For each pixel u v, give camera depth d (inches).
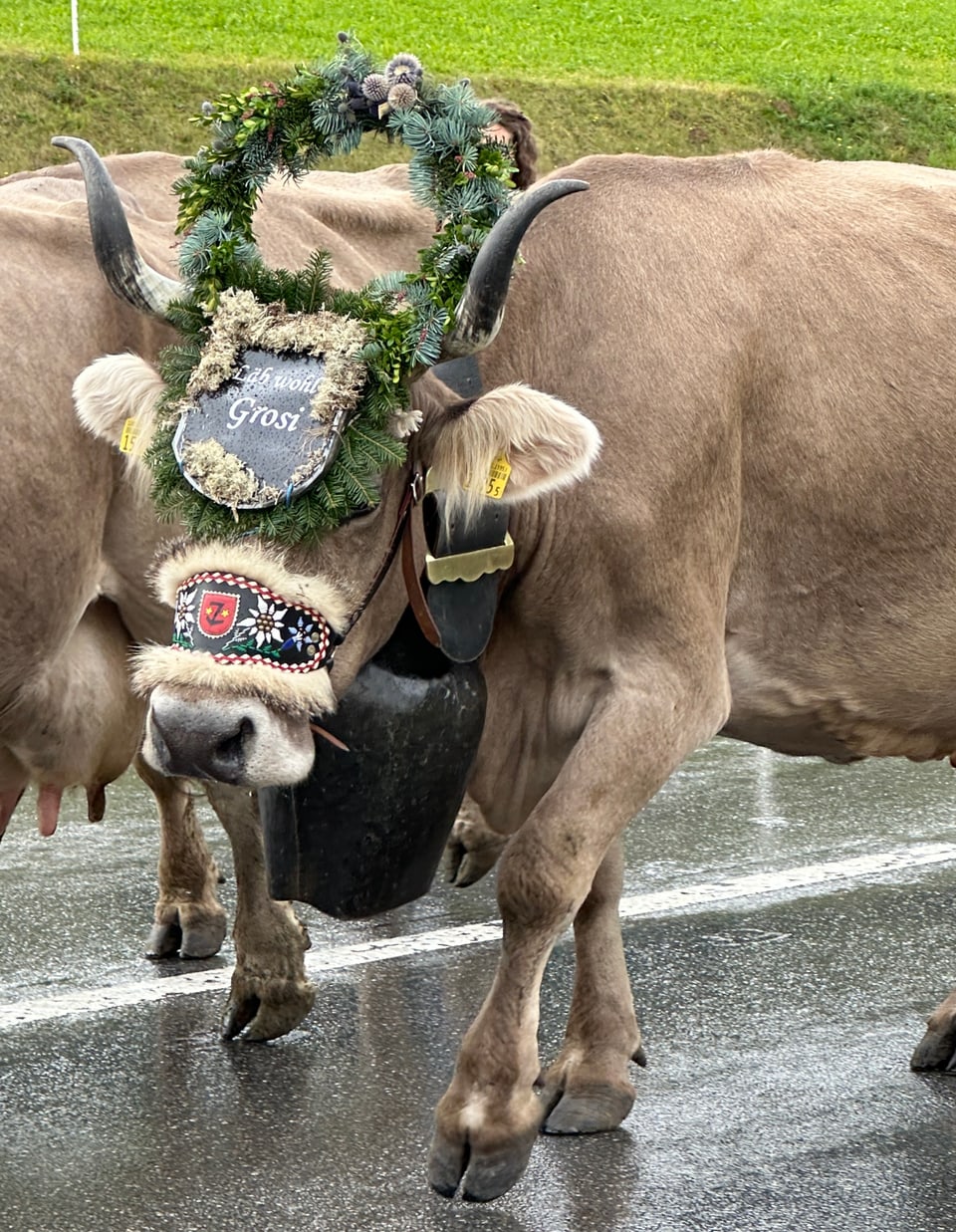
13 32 903.7
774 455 201.0
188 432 161.6
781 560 204.8
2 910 283.0
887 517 206.7
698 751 395.9
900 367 206.5
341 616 163.0
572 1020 212.7
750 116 939.3
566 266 196.7
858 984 258.5
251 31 1008.2
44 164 716.7
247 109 178.2
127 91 778.8
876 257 210.4
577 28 1157.7
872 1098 216.4
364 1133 204.1
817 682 212.2
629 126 888.9
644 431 189.8
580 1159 197.0
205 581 158.4
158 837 325.1
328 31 1050.7
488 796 208.5
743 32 1192.2
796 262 204.7
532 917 183.0
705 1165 195.9
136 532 207.5
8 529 194.4
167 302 170.2
